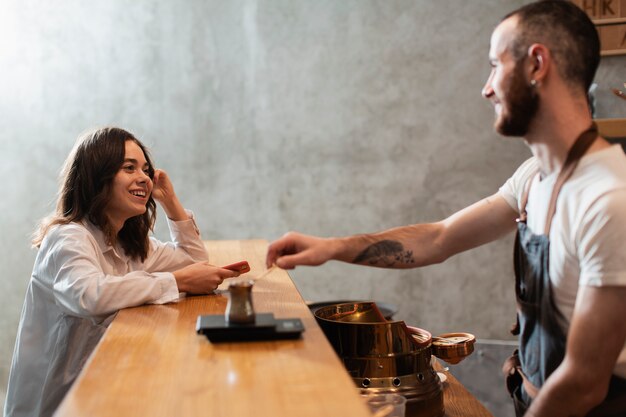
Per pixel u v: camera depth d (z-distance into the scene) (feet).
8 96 15.70
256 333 4.86
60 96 15.57
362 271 15.07
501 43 5.11
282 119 15.07
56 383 7.20
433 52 14.52
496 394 14.52
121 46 15.39
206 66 15.20
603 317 4.47
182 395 3.76
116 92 15.44
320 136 14.98
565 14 4.90
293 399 3.65
